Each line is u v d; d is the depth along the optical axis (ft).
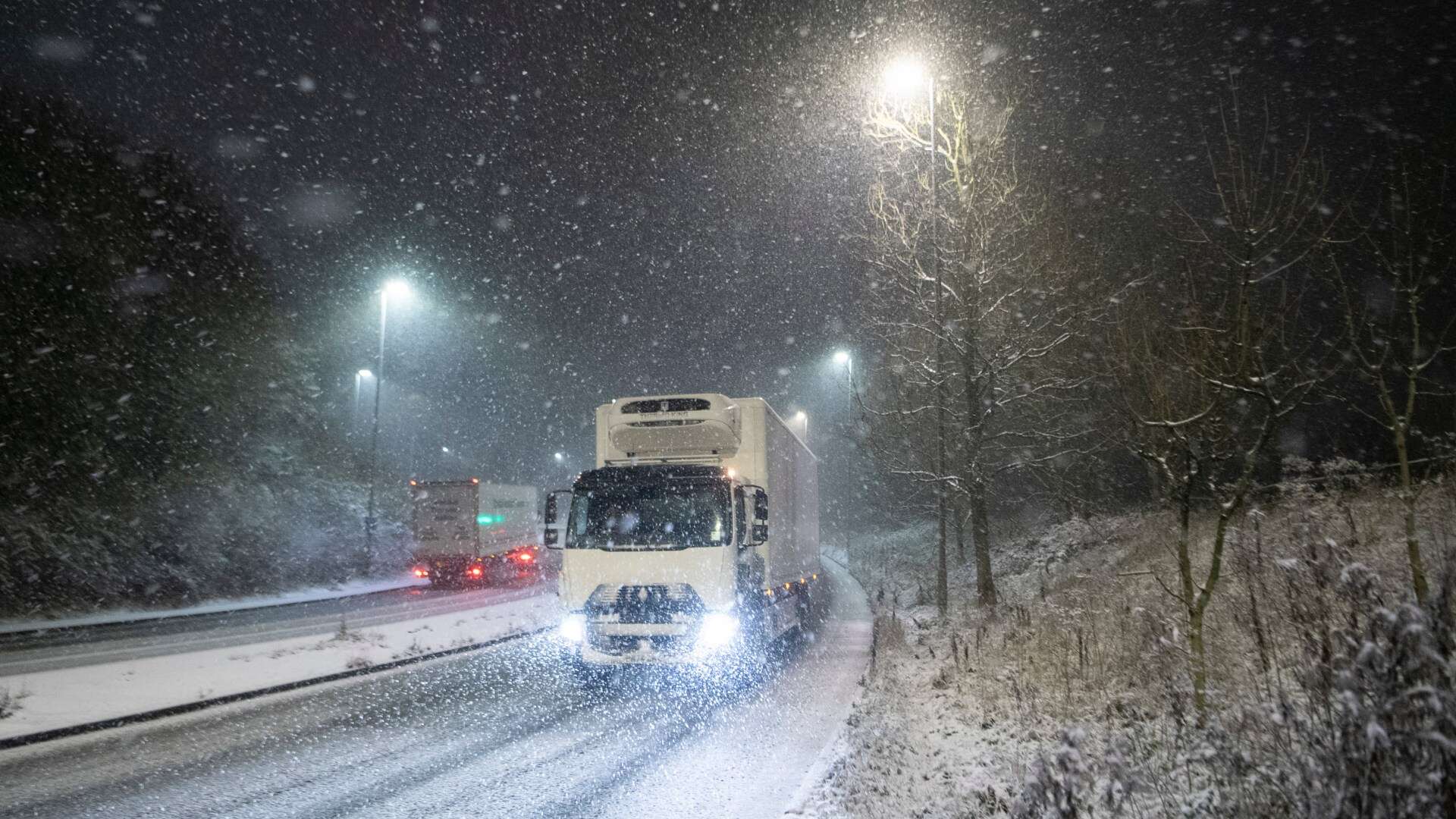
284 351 117.91
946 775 22.74
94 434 85.56
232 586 95.04
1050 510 91.86
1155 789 16.49
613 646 38.81
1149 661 24.50
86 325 83.41
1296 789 12.66
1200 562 37.19
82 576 77.77
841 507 205.16
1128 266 48.49
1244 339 19.36
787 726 30.73
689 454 45.57
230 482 108.37
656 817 20.39
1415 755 10.09
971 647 42.42
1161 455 22.21
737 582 39.40
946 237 54.60
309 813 20.65
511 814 20.63
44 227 79.66
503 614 72.74
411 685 40.24
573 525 40.81
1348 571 13.26
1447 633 11.86
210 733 29.84
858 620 68.33
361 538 130.11
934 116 54.24
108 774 24.23
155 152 91.91
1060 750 12.48
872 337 65.21
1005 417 62.80
